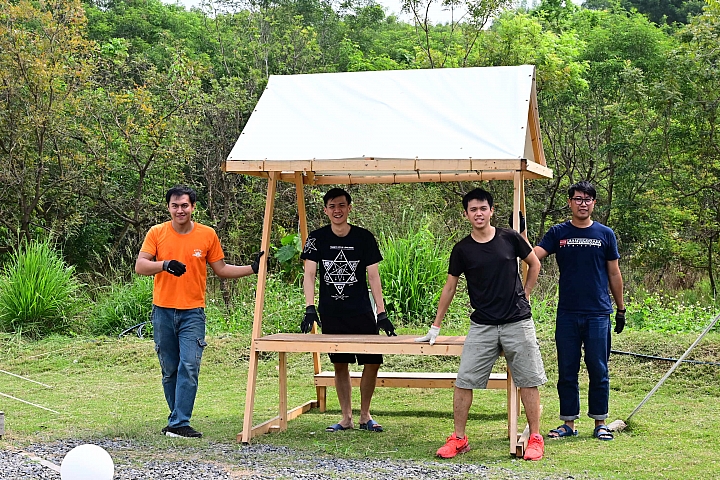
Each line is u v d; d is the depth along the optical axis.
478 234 5.23
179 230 5.74
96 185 15.95
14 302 11.19
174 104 15.90
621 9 23.33
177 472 4.64
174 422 5.76
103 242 17.81
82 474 3.68
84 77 14.91
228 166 5.58
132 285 12.03
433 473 4.66
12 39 14.13
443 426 6.25
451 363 8.76
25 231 15.32
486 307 5.16
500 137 5.34
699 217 16.52
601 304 5.67
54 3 14.66
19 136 14.65
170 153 15.52
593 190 5.68
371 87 5.98
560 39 17.66
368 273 5.85
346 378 6.11
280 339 5.66
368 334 5.96
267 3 21.38
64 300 11.62
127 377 8.78
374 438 5.77
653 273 16.11
